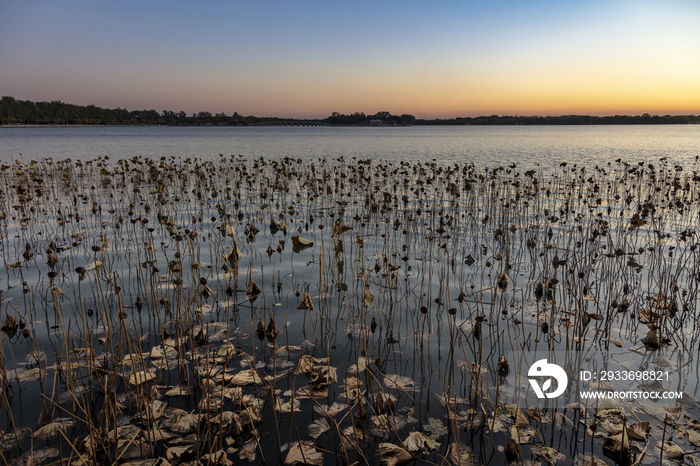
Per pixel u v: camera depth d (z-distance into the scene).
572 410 3.94
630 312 5.97
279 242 9.52
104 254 8.34
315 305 6.18
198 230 10.42
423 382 4.33
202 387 4.21
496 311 5.98
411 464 3.30
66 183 17.05
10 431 3.60
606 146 50.28
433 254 8.71
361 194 16.00
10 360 4.62
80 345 4.95
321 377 4.34
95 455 3.18
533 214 12.80
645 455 3.36
